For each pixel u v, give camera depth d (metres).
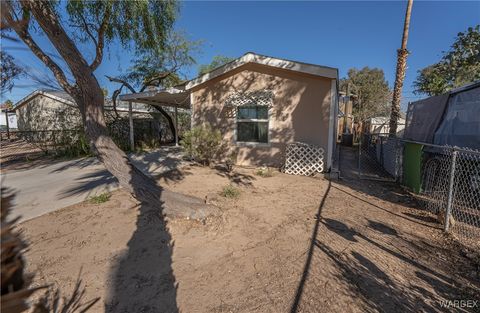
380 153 9.77
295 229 3.71
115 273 2.67
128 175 4.11
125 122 13.59
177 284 2.50
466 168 4.68
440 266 2.81
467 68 12.10
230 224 3.82
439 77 12.93
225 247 3.19
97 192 5.36
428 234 3.59
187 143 8.33
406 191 5.75
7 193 0.96
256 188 5.90
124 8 5.84
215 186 5.98
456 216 4.16
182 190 5.57
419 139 8.13
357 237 3.48
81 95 4.04
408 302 2.26
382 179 6.91
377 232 3.64
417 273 2.68
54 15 3.53
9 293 0.84
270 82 8.38
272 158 8.53
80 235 3.48
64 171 7.59
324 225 3.86
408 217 4.21
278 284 2.50
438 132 6.86
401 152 6.44
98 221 3.91
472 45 11.86
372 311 2.15
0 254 0.84
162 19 7.05
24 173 7.43
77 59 3.71
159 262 2.87
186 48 13.48
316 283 2.51
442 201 4.49
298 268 2.76
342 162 10.46
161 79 14.41
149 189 4.12
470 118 5.80
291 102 8.16
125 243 3.27
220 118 9.15
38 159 10.04
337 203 4.90
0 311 0.81
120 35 6.44
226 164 8.55
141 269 2.74
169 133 19.55
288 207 4.63
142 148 12.80
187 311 2.16
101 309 2.17
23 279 0.92
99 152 4.09
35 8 3.23
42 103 17.92
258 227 3.76
